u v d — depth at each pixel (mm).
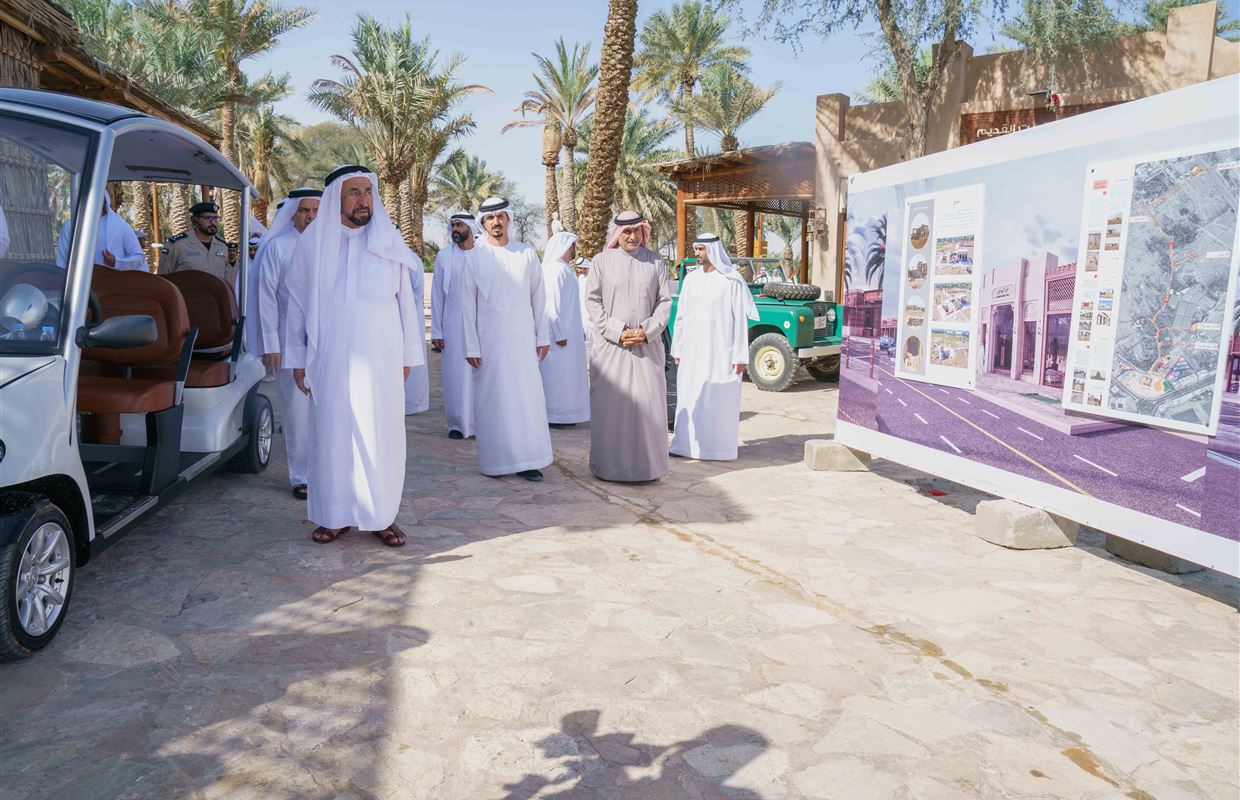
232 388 5539
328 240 4477
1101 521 4523
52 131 3670
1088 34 13297
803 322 11648
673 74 33844
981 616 4012
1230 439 3812
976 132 14766
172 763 2678
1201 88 3893
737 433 7371
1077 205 4586
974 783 2697
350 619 3766
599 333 6223
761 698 3191
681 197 18734
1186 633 3865
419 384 9102
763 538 5129
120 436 4887
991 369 5277
